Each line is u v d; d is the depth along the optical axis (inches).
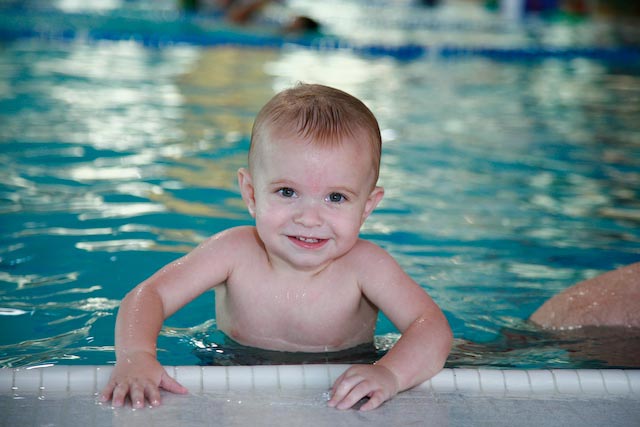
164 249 133.3
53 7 499.8
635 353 96.9
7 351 93.6
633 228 156.9
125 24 439.5
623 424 70.9
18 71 294.7
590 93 301.9
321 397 74.3
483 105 273.3
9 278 118.6
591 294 109.4
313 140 81.4
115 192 164.2
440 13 609.6
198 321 105.0
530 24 541.3
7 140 200.8
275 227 84.3
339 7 621.6
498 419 71.1
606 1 602.9
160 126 222.8
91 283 117.6
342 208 83.6
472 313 112.1
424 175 188.9
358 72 329.4
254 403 72.6
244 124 229.0
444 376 78.7
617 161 205.6
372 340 99.2
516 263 136.2
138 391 71.7
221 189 169.3
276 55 364.5
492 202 170.9
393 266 93.0
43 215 148.6
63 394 72.8
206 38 392.5
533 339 101.9
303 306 93.7
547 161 204.1
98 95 260.2
